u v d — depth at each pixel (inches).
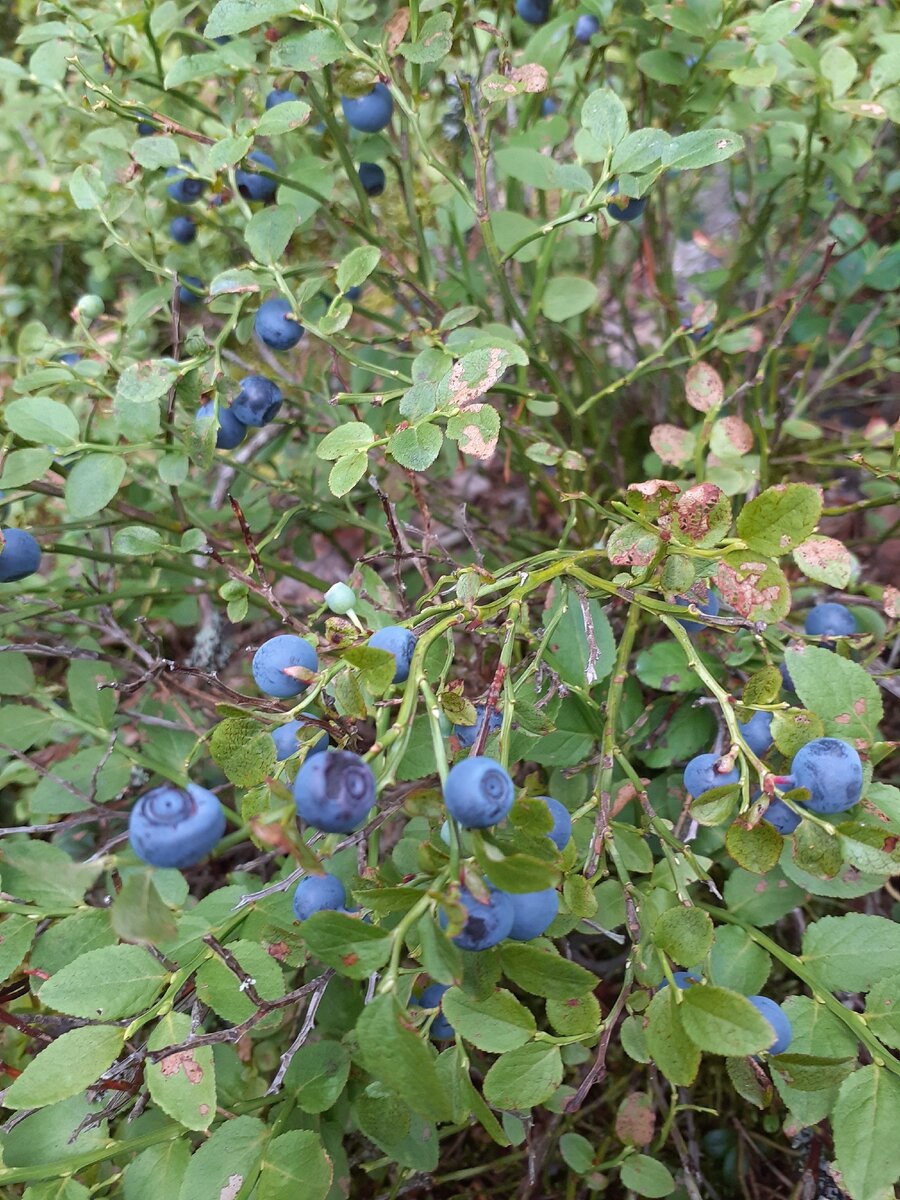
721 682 6.0
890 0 7.8
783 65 7.3
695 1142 6.1
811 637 5.6
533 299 6.9
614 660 5.4
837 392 10.4
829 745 4.2
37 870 3.7
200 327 5.8
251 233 5.7
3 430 6.0
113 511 7.0
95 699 6.0
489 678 6.9
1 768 7.5
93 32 6.8
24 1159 4.2
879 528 8.5
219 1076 5.0
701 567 4.6
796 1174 6.2
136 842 3.5
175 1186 4.1
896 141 9.8
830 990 4.5
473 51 8.7
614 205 6.0
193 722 6.9
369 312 7.6
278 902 4.8
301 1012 5.8
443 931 3.3
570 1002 3.9
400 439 4.5
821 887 4.6
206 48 8.6
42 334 7.1
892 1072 4.1
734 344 7.2
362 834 4.4
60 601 7.0
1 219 10.2
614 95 5.3
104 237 10.0
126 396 5.4
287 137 8.3
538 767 6.8
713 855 5.9
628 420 9.9
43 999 4.0
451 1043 5.0
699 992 3.6
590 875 4.5
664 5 6.5
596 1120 6.7
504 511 10.5
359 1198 6.3
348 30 5.9
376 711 4.3
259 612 8.2
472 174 9.1
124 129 8.7
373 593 5.6
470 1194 6.0
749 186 9.1
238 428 6.2
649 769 6.7
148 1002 4.1
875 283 8.8
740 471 6.3
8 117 10.2
